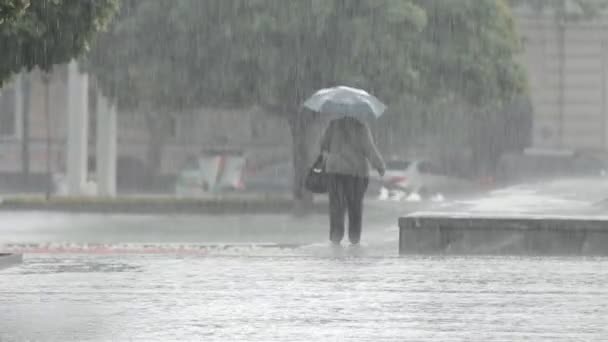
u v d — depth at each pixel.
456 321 34.31
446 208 70.12
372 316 35.31
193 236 74.88
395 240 66.19
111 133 131.62
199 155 136.00
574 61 181.00
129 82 105.25
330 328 32.91
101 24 65.19
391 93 102.94
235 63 102.94
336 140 62.47
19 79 165.00
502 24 109.00
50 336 31.58
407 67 102.56
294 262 52.53
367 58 102.19
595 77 181.12
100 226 85.38
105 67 105.69
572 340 31.03
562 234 57.31
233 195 134.38
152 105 110.06
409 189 130.88
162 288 42.44
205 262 52.44
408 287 42.81
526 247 57.56
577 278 46.09
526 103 167.25
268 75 102.69
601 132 181.00
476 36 107.44
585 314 35.84
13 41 63.25
